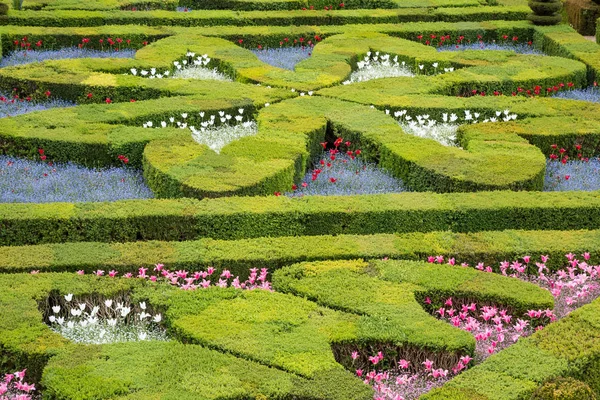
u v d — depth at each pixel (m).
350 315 12.29
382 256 14.18
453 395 10.60
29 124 18.91
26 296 12.57
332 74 23.50
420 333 11.88
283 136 18.52
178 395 10.48
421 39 28.48
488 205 15.70
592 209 15.74
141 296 12.67
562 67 24.66
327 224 15.41
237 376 10.87
